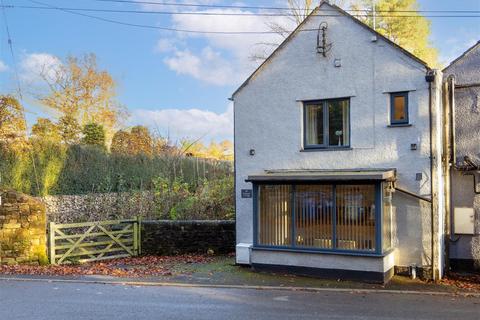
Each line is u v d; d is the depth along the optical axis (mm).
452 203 13641
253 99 14898
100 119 38250
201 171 27031
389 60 13117
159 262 16297
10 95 27547
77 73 37719
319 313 9195
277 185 13508
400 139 12961
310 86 14109
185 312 9219
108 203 23359
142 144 29438
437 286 11844
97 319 8656
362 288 11609
